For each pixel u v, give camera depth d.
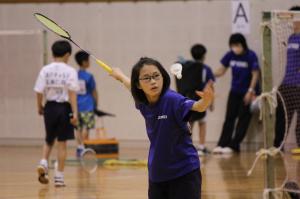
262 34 8.55
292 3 20.11
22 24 22.16
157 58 21.27
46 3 21.95
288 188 9.86
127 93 21.47
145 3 21.28
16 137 22.47
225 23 20.73
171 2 21.11
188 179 6.53
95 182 13.08
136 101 6.73
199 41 20.95
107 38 21.59
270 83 8.55
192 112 6.39
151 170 6.66
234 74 19.64
